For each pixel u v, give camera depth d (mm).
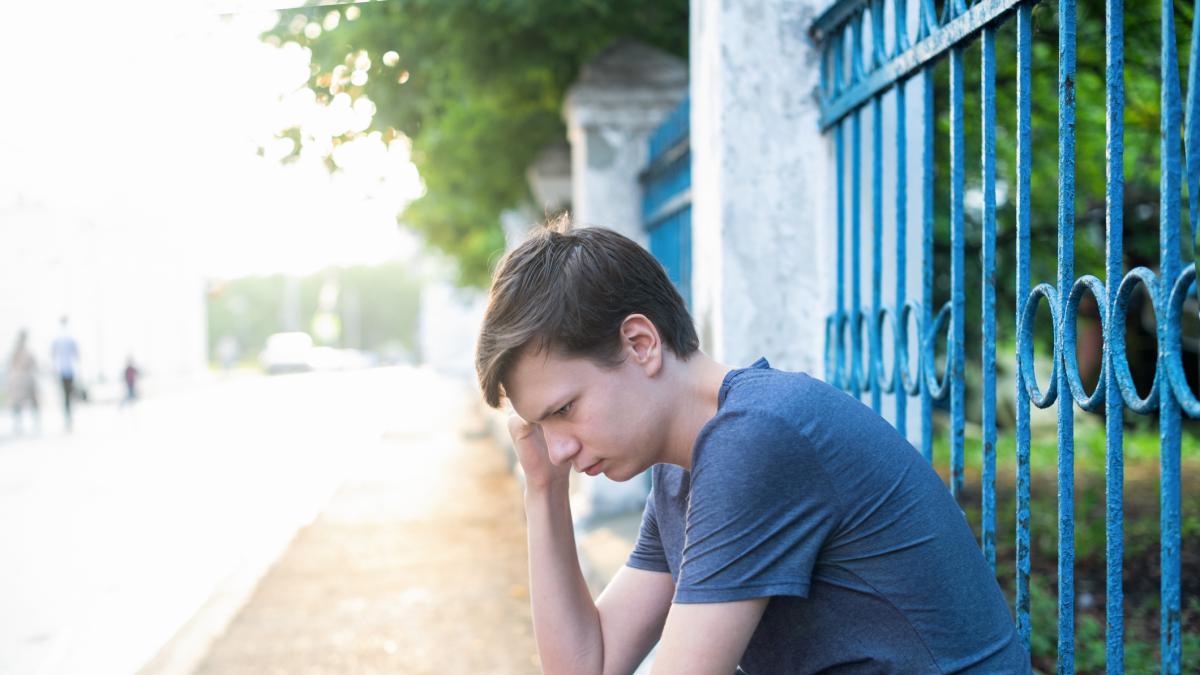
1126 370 1194
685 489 1379
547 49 6289
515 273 1264
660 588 1579
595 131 5613
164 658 3723
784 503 1157
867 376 2271
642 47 5598
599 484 4859
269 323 65938
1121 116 1201
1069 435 1336
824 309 2637
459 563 4980
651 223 5262
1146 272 1126
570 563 1569
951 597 1198
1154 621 2863
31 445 12062
